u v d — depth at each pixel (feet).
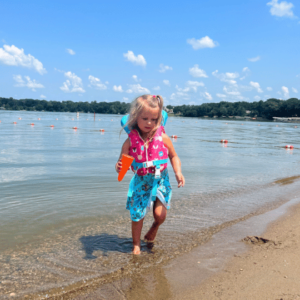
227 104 558.15
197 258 9.68
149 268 9.02
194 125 144.05
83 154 31.81
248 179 21.67
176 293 7.70
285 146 48.88
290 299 7.20
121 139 52.49
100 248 10.34
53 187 17.81
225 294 7.59
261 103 495.00
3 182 18.69
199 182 20.33
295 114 415.44
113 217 13.30
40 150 34.19
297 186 19.77
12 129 72.69
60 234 11.42
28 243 10.58
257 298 7.34
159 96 10.23
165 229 12.13
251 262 9.30
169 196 10.71
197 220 13.17
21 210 13.82
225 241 11.02
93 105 593.83
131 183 10.62
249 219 13.37
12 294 7.61
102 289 7.88
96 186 18.31
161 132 10.47
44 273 8.64
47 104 600.80
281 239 11.03
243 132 93.61
